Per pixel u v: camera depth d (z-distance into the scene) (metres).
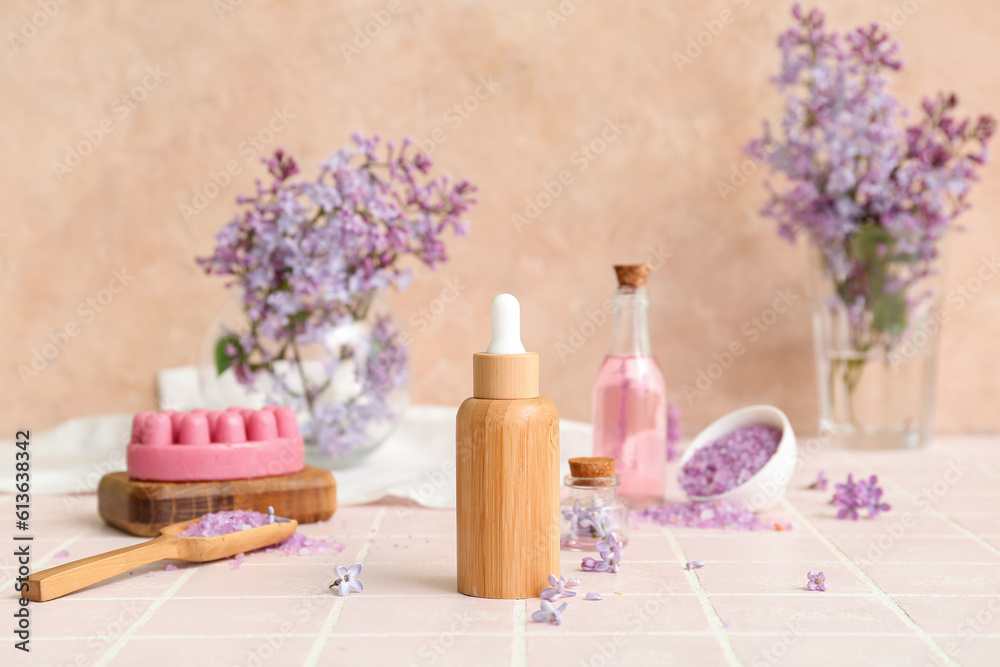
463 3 1.65
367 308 1.22
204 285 1.66
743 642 0.64
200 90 1.65
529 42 1.65
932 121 1.43
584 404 1.67
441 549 0.92
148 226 1.65
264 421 1.01
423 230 1.24
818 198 1.44
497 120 1.66
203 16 1.64
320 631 0.66
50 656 0.62
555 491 0.75
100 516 1.01
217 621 0.69
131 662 0.60
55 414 1.66
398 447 1.45
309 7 1.64
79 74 1.64
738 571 0.83
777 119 1.64
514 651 0.62
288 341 1.17
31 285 1.65
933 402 1.52
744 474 1.06
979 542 0.94
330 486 1.03
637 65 1.65
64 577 0.75
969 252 1.66
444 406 1.68
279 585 0.79
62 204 1.65
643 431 1.08
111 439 1.51
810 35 1.44
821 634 0.66
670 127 1.66
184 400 1.59
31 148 1.64
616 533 0.91
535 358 0.74
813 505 1.13
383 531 1.00
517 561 0.73
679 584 0.79
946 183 1.38
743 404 1.67
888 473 1.31
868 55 1.41
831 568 0.84
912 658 0.61
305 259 1.17
